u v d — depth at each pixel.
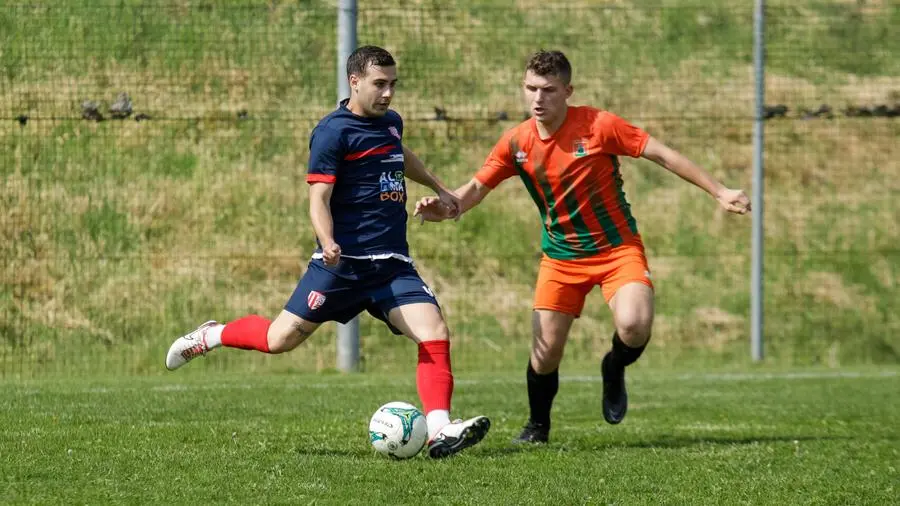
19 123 48.41
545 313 22.52
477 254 50.41
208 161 50.56
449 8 54.66
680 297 50.06
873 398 33.62
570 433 24.84
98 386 34.38
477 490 16.83
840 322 50.22
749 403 32.03
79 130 49.41
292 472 17.69
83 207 47.91
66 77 49.62
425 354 20.02
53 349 43.62
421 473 17.97
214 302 46.19
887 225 54.72
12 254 46.06
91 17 51.16
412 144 52.81
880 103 58.34
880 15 62.19
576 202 21.98
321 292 20.08
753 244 46.06
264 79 52.41
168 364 21.86
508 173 22.88
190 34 52.50
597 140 21.80
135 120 46.78
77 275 46.12
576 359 47.12
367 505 15.56
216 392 32.44
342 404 29.44
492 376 40.62
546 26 57.75
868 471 19.56
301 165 51.34
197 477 17.16
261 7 54.00
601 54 57.75
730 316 49.59
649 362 47.00
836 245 53.53
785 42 60.59
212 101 51.47
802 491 17.55
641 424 26.97
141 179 49.34
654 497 16.77
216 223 48.94
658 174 55.69
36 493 15.80
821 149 57.22
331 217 19.50
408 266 20.55
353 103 20.11
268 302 46.69
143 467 17.89
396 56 53.75
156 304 45.69
